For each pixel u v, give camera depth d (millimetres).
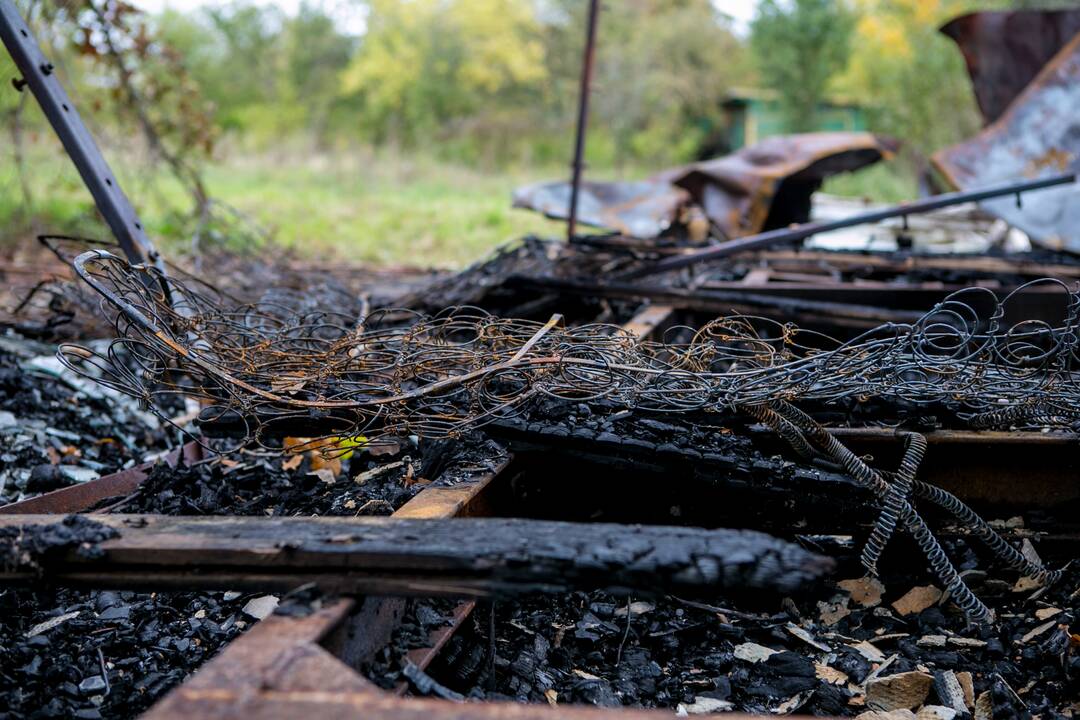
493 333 3293
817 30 29844
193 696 1540
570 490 3051
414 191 22922
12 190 10453
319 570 1926
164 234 9406
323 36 33344
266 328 3664
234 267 6379
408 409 2840
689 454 2721
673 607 2994
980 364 2896
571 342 3082
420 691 2119
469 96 32719
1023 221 7375
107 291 2662
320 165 24984
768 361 3254
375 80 31828
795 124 30812
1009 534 2971
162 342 2688
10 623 2652
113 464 4141
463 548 1862
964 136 22516
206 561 1964
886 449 2926
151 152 8797
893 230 11109
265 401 2777
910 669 2701
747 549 1788
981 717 2482
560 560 1800
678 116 34719
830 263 6445
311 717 1492
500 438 2871
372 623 2049
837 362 2814
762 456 2795
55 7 7801
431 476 2941
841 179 23672
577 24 34562
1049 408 2838
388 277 7172
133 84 9016
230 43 33906
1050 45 8164
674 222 8906
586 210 8578
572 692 2553
